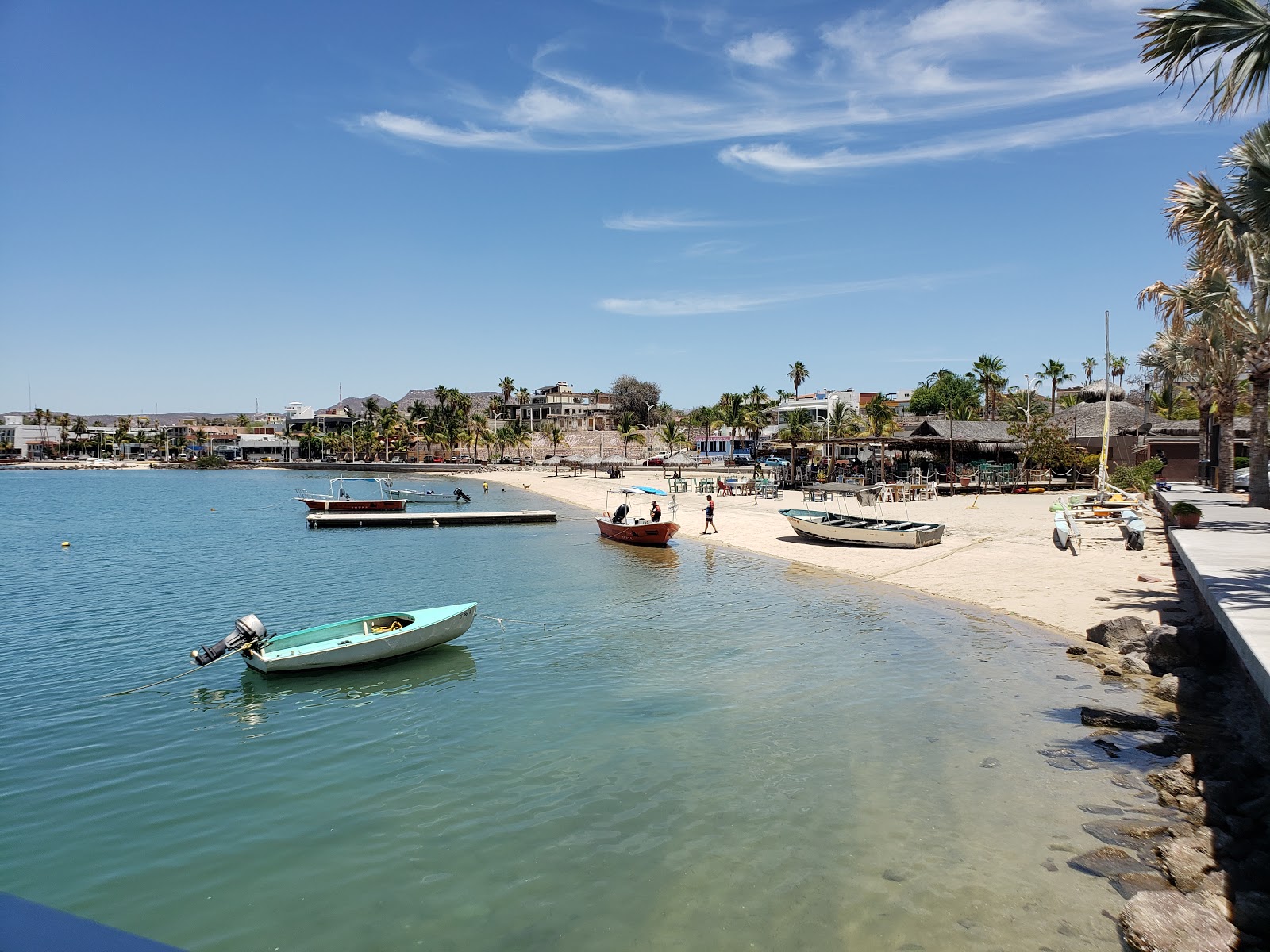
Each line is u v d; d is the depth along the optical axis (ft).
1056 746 38.19
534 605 76.54
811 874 28.04
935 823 31.17
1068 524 88.94
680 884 27.84
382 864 29.99
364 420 563.48
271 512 198.90
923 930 24.57
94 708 48.70
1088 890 26.25
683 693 48.60
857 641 59.31
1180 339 115.03
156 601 81.61
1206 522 70.59
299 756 40.57
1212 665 47.88
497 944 25.03
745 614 70.08
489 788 36.19
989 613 66.03
